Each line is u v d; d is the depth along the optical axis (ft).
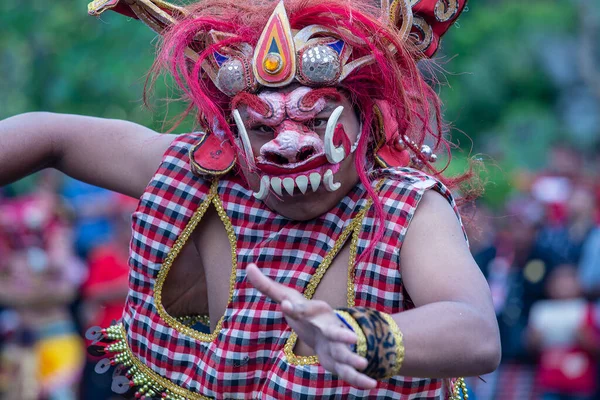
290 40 15.87
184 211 17.58
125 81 71.77
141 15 17.65
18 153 18.33
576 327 47.67
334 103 16.22
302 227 16.89
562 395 47.85
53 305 54.08
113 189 18.80
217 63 16.57
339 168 16.44
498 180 55.11
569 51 99.76
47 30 77.51
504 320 48.85
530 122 93.91
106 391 43.70
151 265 17.69
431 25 17.52
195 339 17.34
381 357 13.41
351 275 16.39
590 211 51.70
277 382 16.29
